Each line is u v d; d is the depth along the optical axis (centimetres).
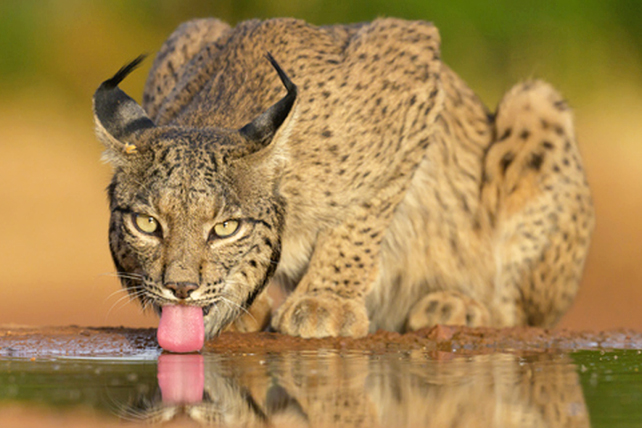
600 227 2269
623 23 2881
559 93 1074
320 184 859
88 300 1494
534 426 457
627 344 859
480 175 1058
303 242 913
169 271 706
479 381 584
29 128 2634
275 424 461
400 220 1016
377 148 898
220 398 521
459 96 1080
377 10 2738
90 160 2517
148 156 730
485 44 2777
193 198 711
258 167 759
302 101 864
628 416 477
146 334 864
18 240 1891
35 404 491
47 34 2800
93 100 770
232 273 757
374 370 632
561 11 2817
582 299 1616
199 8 2844
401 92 927
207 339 799
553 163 1044
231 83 881
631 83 2891
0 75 2742
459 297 1000
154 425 452
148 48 2828
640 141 2833
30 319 1336
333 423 465
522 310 1068
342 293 912
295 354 736
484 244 1052
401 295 1038
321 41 931
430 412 489
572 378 598
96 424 448
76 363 664
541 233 1046
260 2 2808
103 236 1950
